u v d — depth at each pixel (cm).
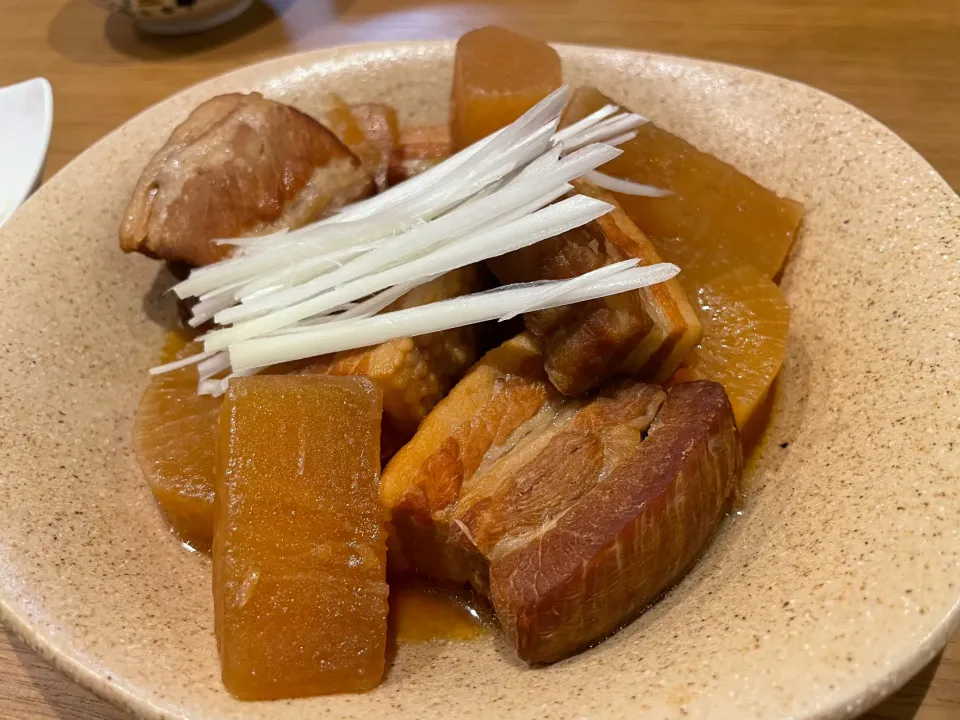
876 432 15
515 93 20
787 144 20
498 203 17
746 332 18
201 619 15
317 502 15
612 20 32
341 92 24
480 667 15
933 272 16
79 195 21
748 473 18
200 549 17
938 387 15
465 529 16
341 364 17
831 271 18
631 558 14
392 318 17
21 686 16
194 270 20
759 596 13
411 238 18
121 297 21
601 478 16
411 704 13
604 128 19
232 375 18
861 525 13
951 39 29
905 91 27
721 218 19
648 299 17
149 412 19
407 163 23
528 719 12
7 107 28
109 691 13
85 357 19
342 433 16
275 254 19
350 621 14
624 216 19
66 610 14
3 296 19
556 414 17
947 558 12
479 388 17
